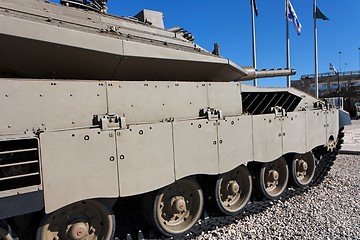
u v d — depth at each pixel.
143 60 4.37
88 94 3.66
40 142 3.17
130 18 5.70
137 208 4.84
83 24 4.19
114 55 4.05
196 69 5.21
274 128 5.93
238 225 5.33
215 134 4.85
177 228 4.75
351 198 6.75
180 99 4.58
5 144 3.19
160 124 4.16
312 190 7.33
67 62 3.98
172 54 4.61
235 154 5.16
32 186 3.12
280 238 4.80
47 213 3.21
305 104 7.11
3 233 3.17
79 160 3.45
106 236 3.92
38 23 3.46
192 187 4.91
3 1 3.78
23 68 3.91
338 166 10.55
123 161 3.80
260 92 5.97
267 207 6.08
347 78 56.78
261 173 6.02
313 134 7.02
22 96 3.19
